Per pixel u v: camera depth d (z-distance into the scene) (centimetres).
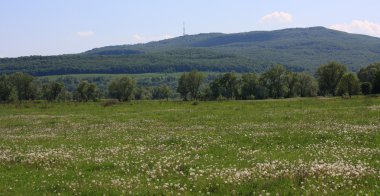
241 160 1814
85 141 2694
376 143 2167
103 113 5494
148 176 1580
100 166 1808
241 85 15362
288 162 1667
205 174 1555
